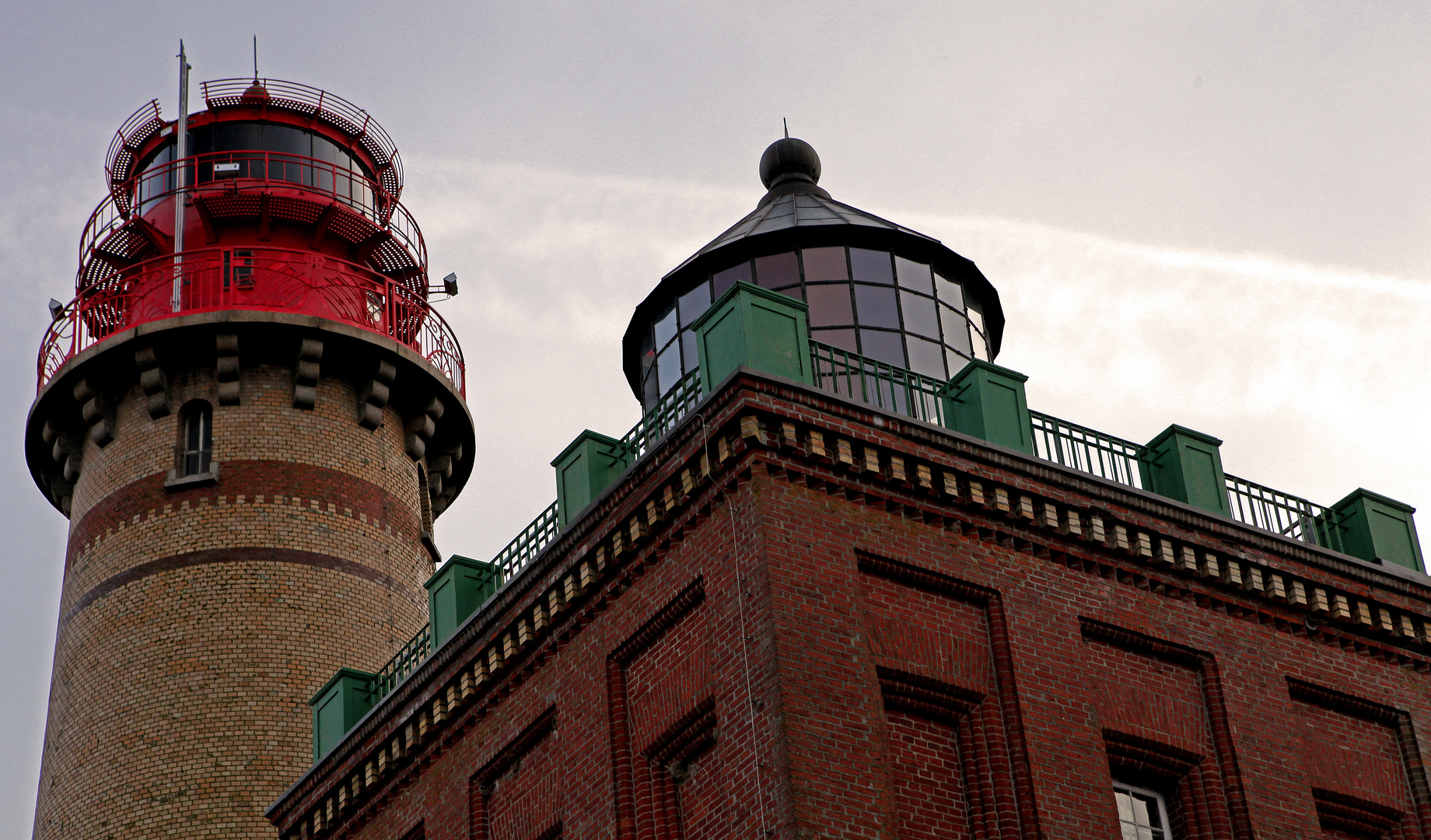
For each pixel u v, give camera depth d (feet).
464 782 84.99
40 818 111.65
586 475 82.69
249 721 109.29
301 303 124.67
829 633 69.15
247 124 133.18
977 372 80.33
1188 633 79.20
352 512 120.47
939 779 70.08
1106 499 79.46
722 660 70.33
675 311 98.73
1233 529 82.43
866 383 91.97
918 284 97.86
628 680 76.13
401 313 130.93
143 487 118.52
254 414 121.19
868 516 73.10
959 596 73.97
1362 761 81.87
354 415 125.08
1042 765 71.15
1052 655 74.49
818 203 102.73
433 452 134.10
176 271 124.98
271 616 113.29
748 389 72.59
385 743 91.40
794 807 64.54
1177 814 75.97
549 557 81.97
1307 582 83.76
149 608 113.39
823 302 95.35
